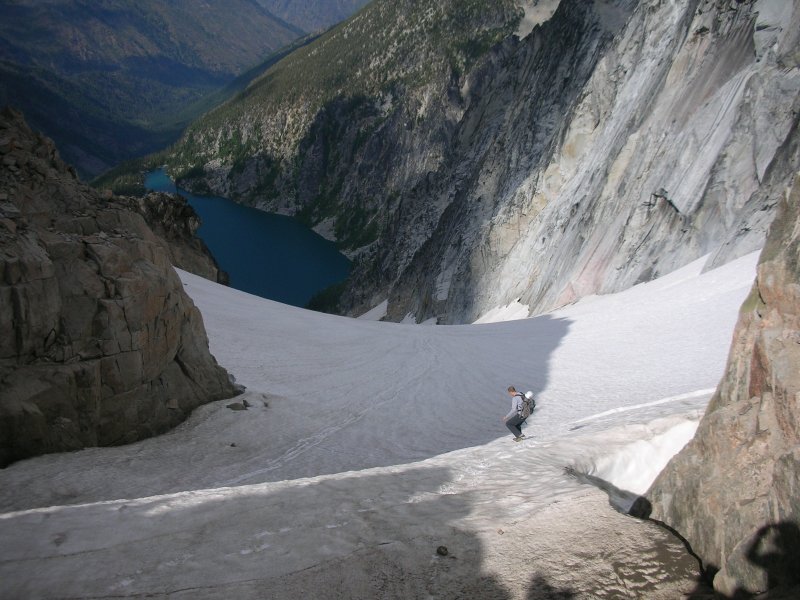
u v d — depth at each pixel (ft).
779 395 25.48
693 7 151.12
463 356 114.93
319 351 116.78
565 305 158.61
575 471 39.24
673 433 43.29
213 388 73.51
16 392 50.78
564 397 73.67
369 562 27.27
